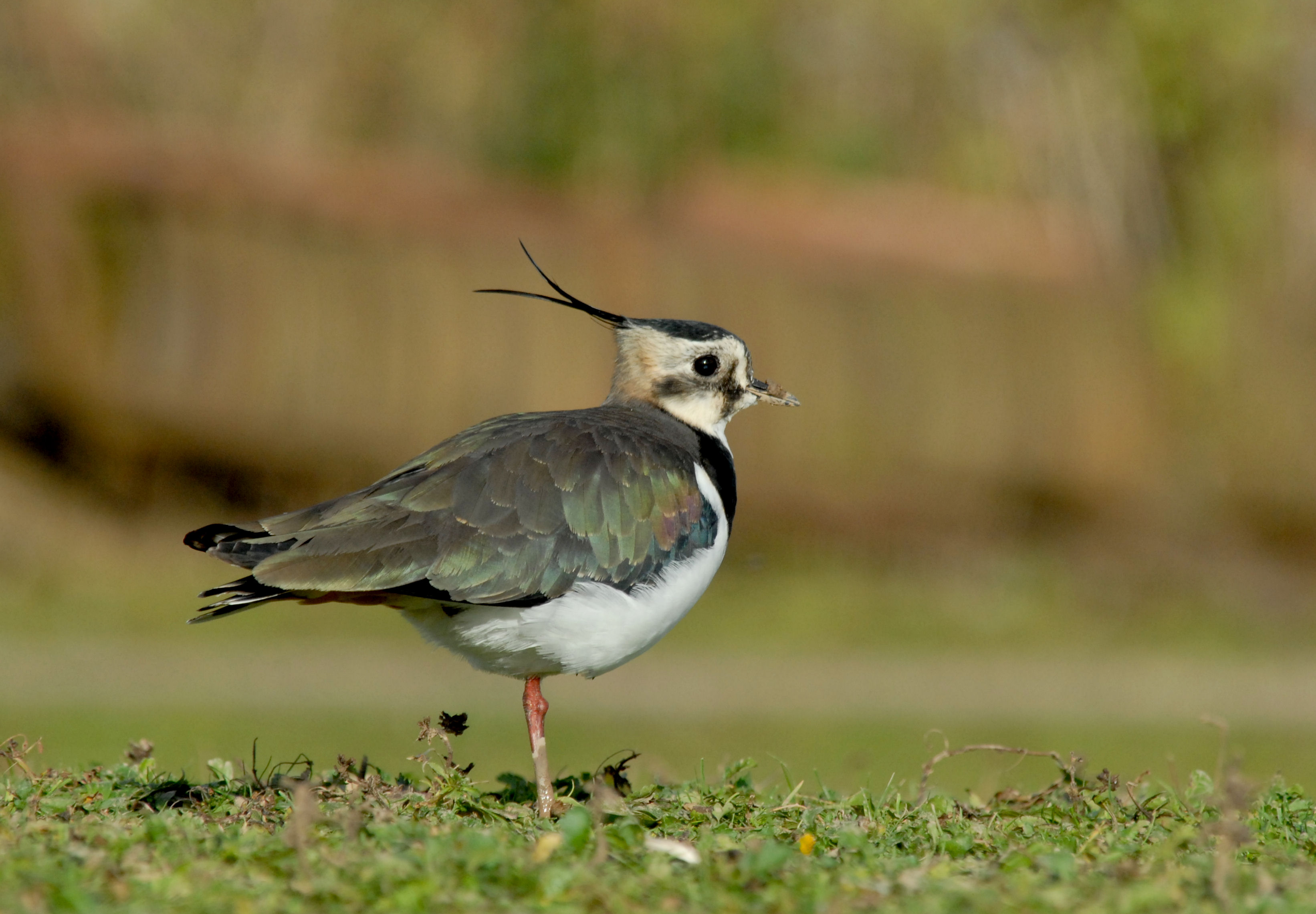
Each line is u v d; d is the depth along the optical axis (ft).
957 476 94.68
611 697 64.64
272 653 70.85
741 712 61.05
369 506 25.30
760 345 92.84
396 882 19.10
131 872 19.66
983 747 27.63
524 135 102.12
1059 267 104.17
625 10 103.19
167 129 99.86
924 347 94.79
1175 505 97.50
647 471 26.84
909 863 21.47
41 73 99.81
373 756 46.09
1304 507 97.40
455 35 104.42
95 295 88.99
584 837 21.18
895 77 111.86
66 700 58.03
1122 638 82.74
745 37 106.42
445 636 26.14
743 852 21.48
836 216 103.40
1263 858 22.17
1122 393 98.58
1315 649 81.76
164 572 82.33
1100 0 108.58
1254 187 106.32
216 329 89.81
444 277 91.04
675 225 99.81
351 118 104.06
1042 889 19.81
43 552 81.46
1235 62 106.11
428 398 90.63
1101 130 107.96
